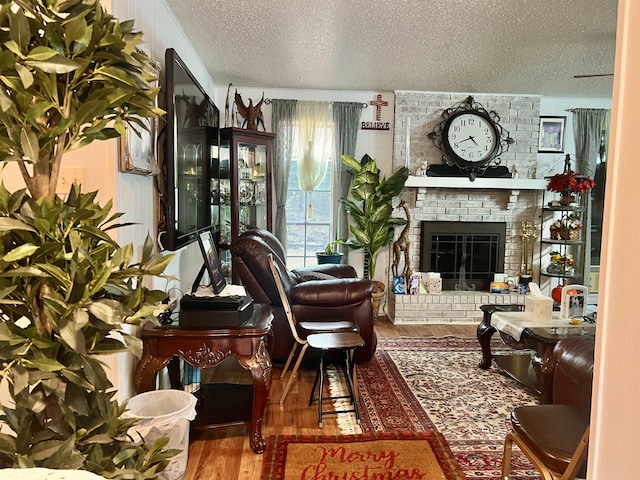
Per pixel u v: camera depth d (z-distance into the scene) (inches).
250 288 128.3
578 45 136.9
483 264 209.2
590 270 211.2
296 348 127.2
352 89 198.8
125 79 38.6
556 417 65.1
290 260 208.2
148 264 41.6
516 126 203.0
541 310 122.2
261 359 88.1
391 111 203.6
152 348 85.7
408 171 190.4
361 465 85.1
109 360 78.7
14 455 35.5
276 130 198.1
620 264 24.0
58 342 36.2
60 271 34.9
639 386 22.6
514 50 142.3
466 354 151.9
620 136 24.1
